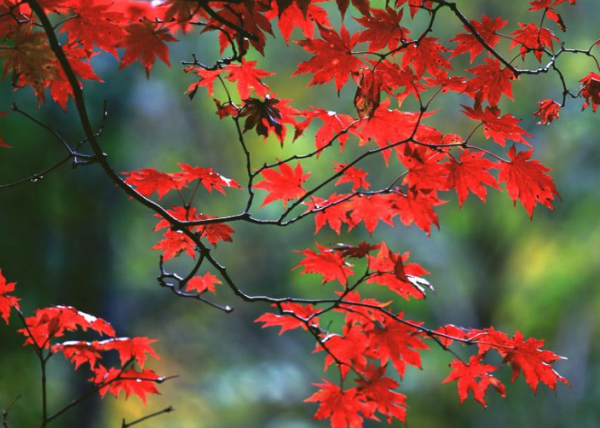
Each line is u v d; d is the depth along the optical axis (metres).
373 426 16.14
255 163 16.25
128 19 2.95
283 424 18.02
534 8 3.23
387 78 3.07
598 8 13.97
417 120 3.23
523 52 3.24
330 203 3.49
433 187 3.29
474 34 3.07
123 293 15.97
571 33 13.98
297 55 16.02
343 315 17.25
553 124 14.63
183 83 14.42
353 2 2.78
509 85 3.18
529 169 3.20
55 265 12.48
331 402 3.69
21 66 2.86
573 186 15.42
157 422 18.00
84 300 12.97
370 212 3.52
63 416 13.27
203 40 14.36
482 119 3.15
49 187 11.50
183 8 2.41
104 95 11.73
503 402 16.02
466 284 17.11
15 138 10.84
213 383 19.23
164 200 15.33
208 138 15.91
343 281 3.65
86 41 3.00
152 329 18.67
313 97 16.09
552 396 16.11
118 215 13.66
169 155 15.64
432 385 16.19
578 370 16.39
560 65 14.14
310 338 20.27
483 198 3.31
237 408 19.14
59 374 13.70
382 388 3.61
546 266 16.64
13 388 12.25
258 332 20.31
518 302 16.88
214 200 17.06
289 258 19.06
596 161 15.23
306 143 15.64
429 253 17.05
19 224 11.34
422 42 3.08
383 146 3.38
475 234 16.95
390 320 3.57
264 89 3.25
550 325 16.88
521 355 3.44
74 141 11.50
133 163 14.65
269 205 17.92
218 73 3.18
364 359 3.67
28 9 3.10
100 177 12.49
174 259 18.36
